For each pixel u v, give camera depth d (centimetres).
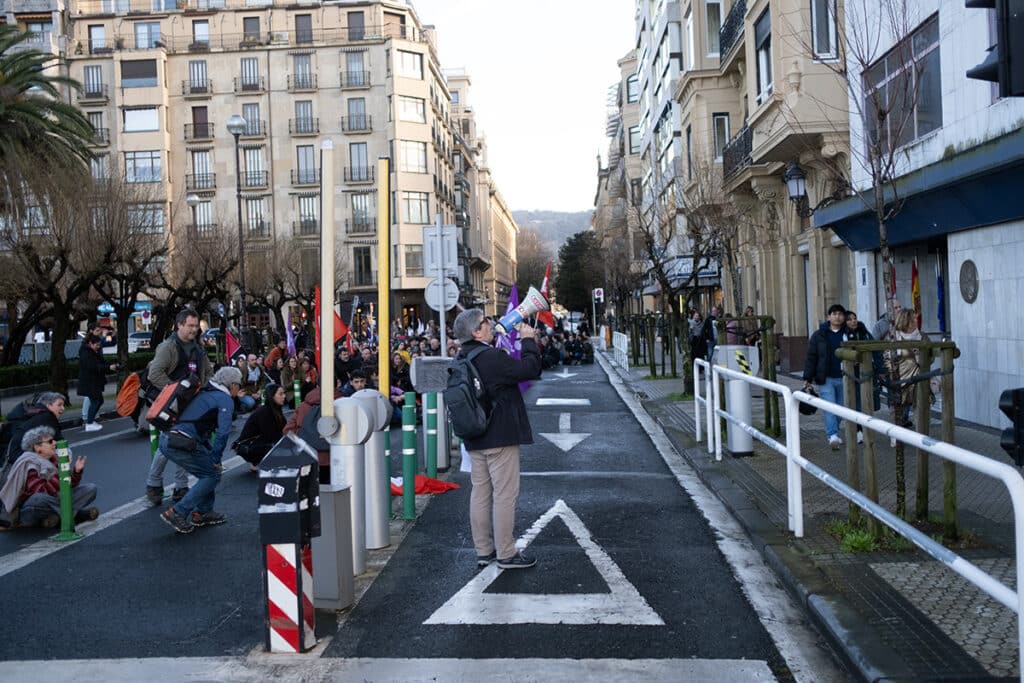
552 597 607
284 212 6500
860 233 1645
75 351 4434
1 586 670
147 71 6344
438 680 468
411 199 6619
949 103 1282
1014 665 440
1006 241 1181
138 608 607
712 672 473
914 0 1380
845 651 476
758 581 636
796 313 2375
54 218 2442
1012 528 694
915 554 643
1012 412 364
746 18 2217
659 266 2072
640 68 5638
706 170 2741
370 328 3441
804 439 1226
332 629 552
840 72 962
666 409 1788
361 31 6575
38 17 6506
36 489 870
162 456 989
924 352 677
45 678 484
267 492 514
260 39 6525
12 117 2392
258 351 3431
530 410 1900
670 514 862
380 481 748
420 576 666
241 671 487
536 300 722
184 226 3706
